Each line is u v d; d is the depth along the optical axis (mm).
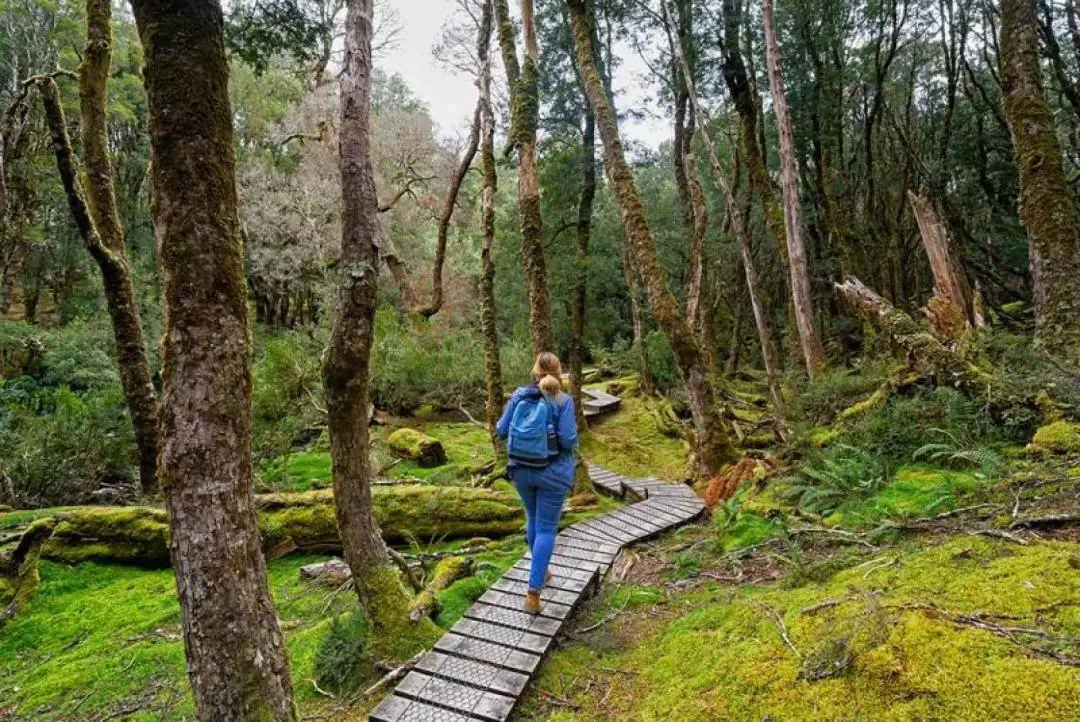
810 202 18438
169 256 2121
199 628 2084
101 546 6227
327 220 25000
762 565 4172
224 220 2195
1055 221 7098
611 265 16812
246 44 6844
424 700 3008
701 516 6402
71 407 10555
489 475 8398
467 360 15773
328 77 17891
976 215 18875
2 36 19484
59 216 23750
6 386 13406
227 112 2250
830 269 16609
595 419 14742
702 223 13648
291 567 6086
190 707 3512
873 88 20234
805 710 2166
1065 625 2121
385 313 15805
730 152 21562
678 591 4223
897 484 4621
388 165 22891
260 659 2164
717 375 16312
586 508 6930
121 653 4344
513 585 4371
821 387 8602
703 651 2941
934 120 18750
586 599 4344
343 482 3883
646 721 2572
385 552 4016
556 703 3037
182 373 2102
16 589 5453
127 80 22688
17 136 16938
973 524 3311
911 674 2104
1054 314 6867
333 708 3240
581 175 15242
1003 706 1854
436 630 3801
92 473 9000
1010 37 7812
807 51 15820
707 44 14648
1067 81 13609
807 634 2594
